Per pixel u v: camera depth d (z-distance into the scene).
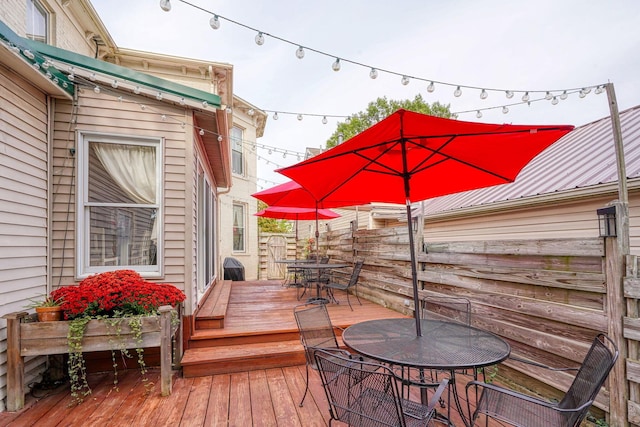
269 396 2.79
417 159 2.62
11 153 2.72
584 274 2.41
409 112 1.77
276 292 6.65
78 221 3.28
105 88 3.35
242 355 3.28
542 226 5.11
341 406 1.89
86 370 3.25
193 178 3.63
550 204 4.90
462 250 3.53
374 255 5.47
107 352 3.30
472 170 2.80
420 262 4.18
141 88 3.30
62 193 3.25
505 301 3.03
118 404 2.67
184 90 3.48
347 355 2.25
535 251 2.76
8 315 2.59
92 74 3.14
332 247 7.61
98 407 2.63
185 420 2.45
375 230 5.43
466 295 3.48
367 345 2.13
